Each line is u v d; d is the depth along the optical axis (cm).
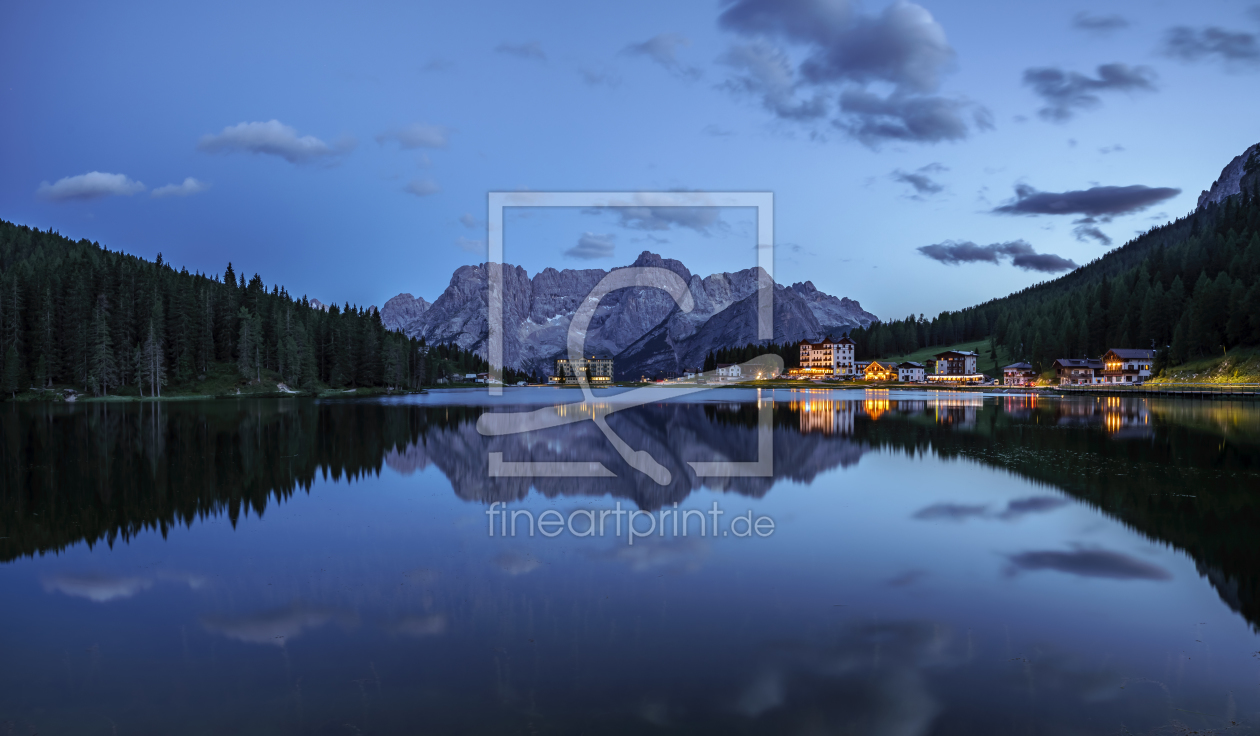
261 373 14112
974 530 2542
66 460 4441
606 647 1509
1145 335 17588
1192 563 2125
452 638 1562
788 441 5569
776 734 1155
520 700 1275
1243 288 13500
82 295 12562
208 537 2477
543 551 2288
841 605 1769
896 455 4628
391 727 1184
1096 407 9681
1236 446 4931
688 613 1712
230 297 14825
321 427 6831
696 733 1159
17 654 1494
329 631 1609
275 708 1253
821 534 2500
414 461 4475
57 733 1178
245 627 1638
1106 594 1842
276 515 2842
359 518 2788
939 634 1583
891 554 2231
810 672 1390
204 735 1168
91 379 11812
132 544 2386
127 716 1232
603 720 1202
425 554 2253
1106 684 1341
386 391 16175
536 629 1614
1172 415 7938
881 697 1288
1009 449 4872
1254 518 2714
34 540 2439
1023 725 1192
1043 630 1606
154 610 1756
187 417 8044
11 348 11312
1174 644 1528
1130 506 2941
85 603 1809
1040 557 2195
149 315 13425
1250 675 1380
